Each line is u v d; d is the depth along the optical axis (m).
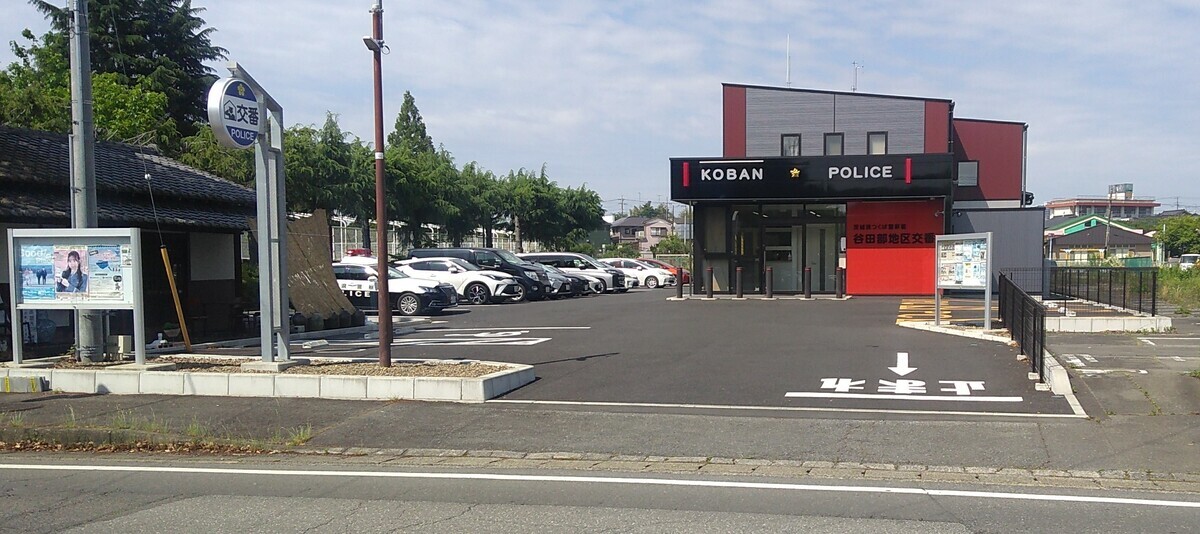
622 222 124.12
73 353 13.06
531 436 8.84
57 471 7.71
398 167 41.22
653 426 9.20
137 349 11.77
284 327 12.08
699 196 26.33
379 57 11.44
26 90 27.98
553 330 18.67
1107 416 9.27
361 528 5.93
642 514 6.20
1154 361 13.22
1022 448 8.06
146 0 45.28
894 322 18.88
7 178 14.34
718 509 6.31
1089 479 7.12
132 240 11.72
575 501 6.57
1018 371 12.21
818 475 7.34
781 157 25.84
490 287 27.83
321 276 19.39
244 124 11.40
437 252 31.23
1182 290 26.62
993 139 35.62
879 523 5.93
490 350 15.31
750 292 27.66
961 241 16.72
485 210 51.66
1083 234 78.12
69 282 11.95
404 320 21.92
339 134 38.38
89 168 12.37
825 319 19.77
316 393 10.87
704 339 16.44
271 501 6.64
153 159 20.05
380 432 9.07
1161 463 7.53
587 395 11.05
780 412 9.95
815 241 27.38
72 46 12.28
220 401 10.60
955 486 6.91
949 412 9.80
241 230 18.97
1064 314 19.28
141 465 7.96
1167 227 77.44
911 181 25.39
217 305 19.14
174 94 44.66
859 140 30.47
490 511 6.31
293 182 35.69
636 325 19.34
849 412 9.90
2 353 14.07
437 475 7.46
